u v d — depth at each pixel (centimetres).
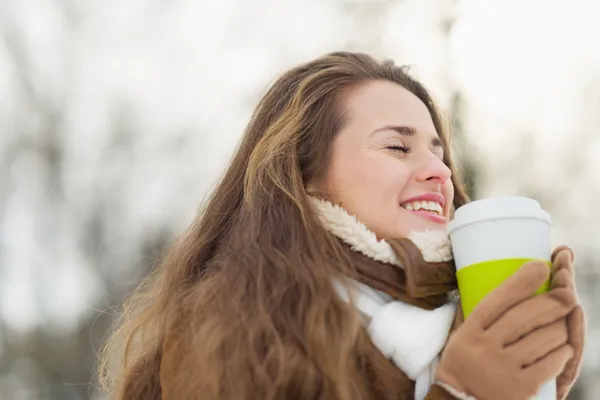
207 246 209
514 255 144
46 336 988
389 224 176
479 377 137
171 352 172
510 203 147
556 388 150
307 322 160
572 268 149
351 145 186
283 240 179
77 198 1035
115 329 246
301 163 193
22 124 1077
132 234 987
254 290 169
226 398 155
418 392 153
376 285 162
